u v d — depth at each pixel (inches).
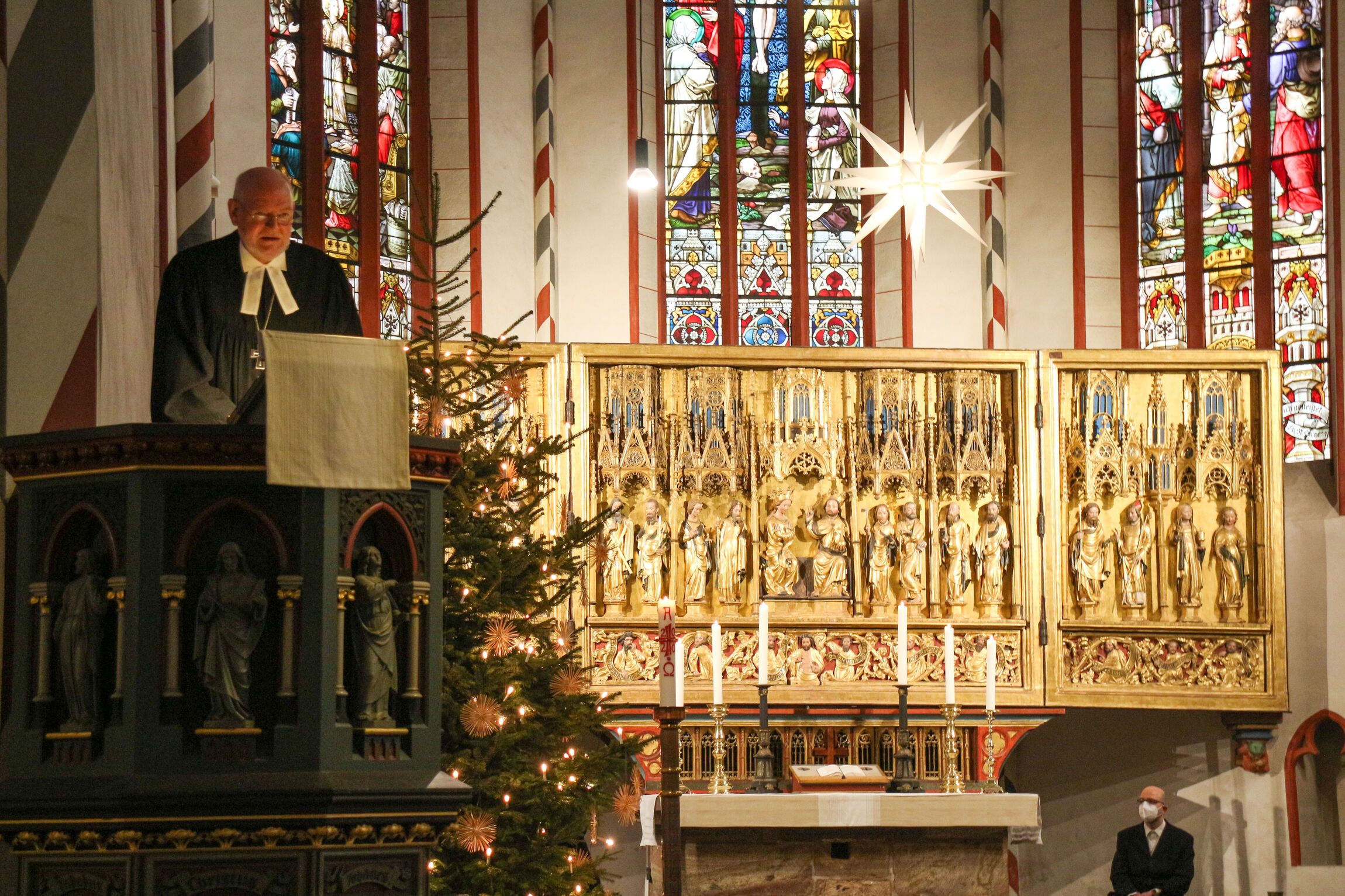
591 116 633.6
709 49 656.4
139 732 182.2
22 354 233.5
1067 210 635.5
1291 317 607.2
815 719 526.3
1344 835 565.3
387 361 194.9
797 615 533.6
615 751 359.3
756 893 438.0
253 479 189.9
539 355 531.8
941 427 546.9
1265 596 542.3
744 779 523.8
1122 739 592.1
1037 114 641.6
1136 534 544.4
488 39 618.2
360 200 593.6
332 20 593.0
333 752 187.5
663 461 537.3
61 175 238.8
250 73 547.5
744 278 645.3
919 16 650.2
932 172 536.1
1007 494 546.9
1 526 230.7
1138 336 631.8
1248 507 548.1
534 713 344.2
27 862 187.9
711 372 541.0
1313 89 611.2
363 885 189.9
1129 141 640.4
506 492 381.4
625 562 527.2
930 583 539.5
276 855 185.0
